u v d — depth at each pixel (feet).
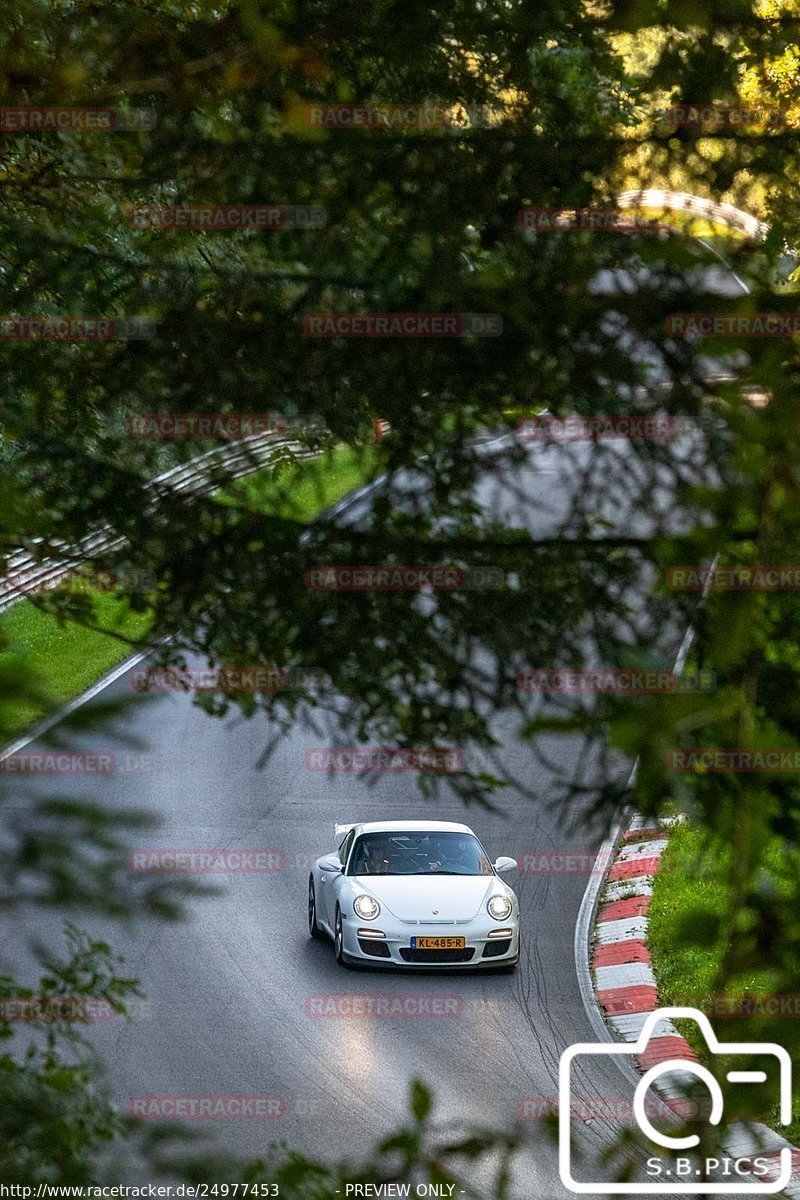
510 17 38.32
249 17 29.76
